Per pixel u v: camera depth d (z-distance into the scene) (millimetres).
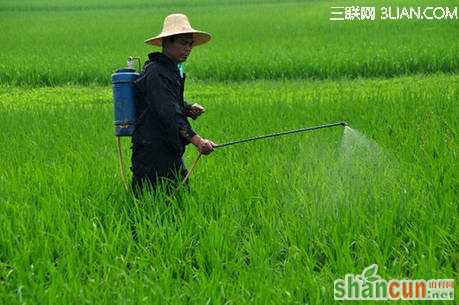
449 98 14938
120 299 5730
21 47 40781
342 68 27188
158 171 8125
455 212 7527
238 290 5957
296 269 6371
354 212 7387
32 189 9016
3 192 8961
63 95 24531
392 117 12867
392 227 7172
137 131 8109
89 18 60125
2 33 49312
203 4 70625
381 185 8203
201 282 6168
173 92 7867
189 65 28125
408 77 25750
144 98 8023
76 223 7781
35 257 7031
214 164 9938
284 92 21781
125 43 41719
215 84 26781
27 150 11867
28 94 25266
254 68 27797
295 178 8641
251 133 12625
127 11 65938
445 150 10039
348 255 6414
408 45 30656
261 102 16844
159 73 7812
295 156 10438
